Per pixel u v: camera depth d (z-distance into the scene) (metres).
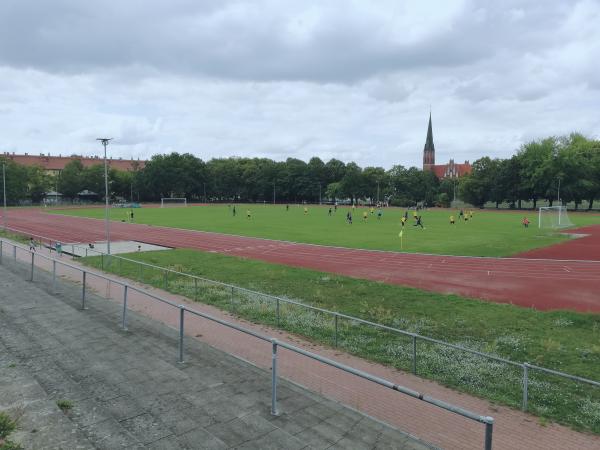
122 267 27.22
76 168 143.88
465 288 22.53
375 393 10.55
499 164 119.25
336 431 7.56
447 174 188.00
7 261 25.61
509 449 8.41
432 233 49.03
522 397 10.63
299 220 68.94
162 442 6.96
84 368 9.92
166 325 13.65
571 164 101.38
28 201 132.12
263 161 176.25
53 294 17.31
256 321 16.45
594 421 9.52
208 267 27.67
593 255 33.06
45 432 6.91
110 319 13.99
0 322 13.18
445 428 9.03
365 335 15.05
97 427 7.32
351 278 24.12
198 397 8.67
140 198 149.00
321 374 11.58
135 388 8.98
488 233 48.91
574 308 18.86
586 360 12.84
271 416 8.01
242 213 88.38
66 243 40.34
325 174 161.62
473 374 11.75
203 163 156.25
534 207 116.88
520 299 20.41
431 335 15.04
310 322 16.16
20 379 8.89
